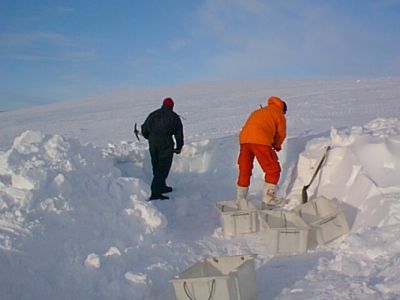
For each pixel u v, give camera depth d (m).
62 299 3.62
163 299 3.90
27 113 25.44
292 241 4.61
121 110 21.94
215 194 7.23
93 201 5.00
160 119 7.09
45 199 4.57
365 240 4.18
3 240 3.84
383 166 5.32
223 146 8.31
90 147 6.19
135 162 8.14
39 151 5.43
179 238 5.34
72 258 4.07
